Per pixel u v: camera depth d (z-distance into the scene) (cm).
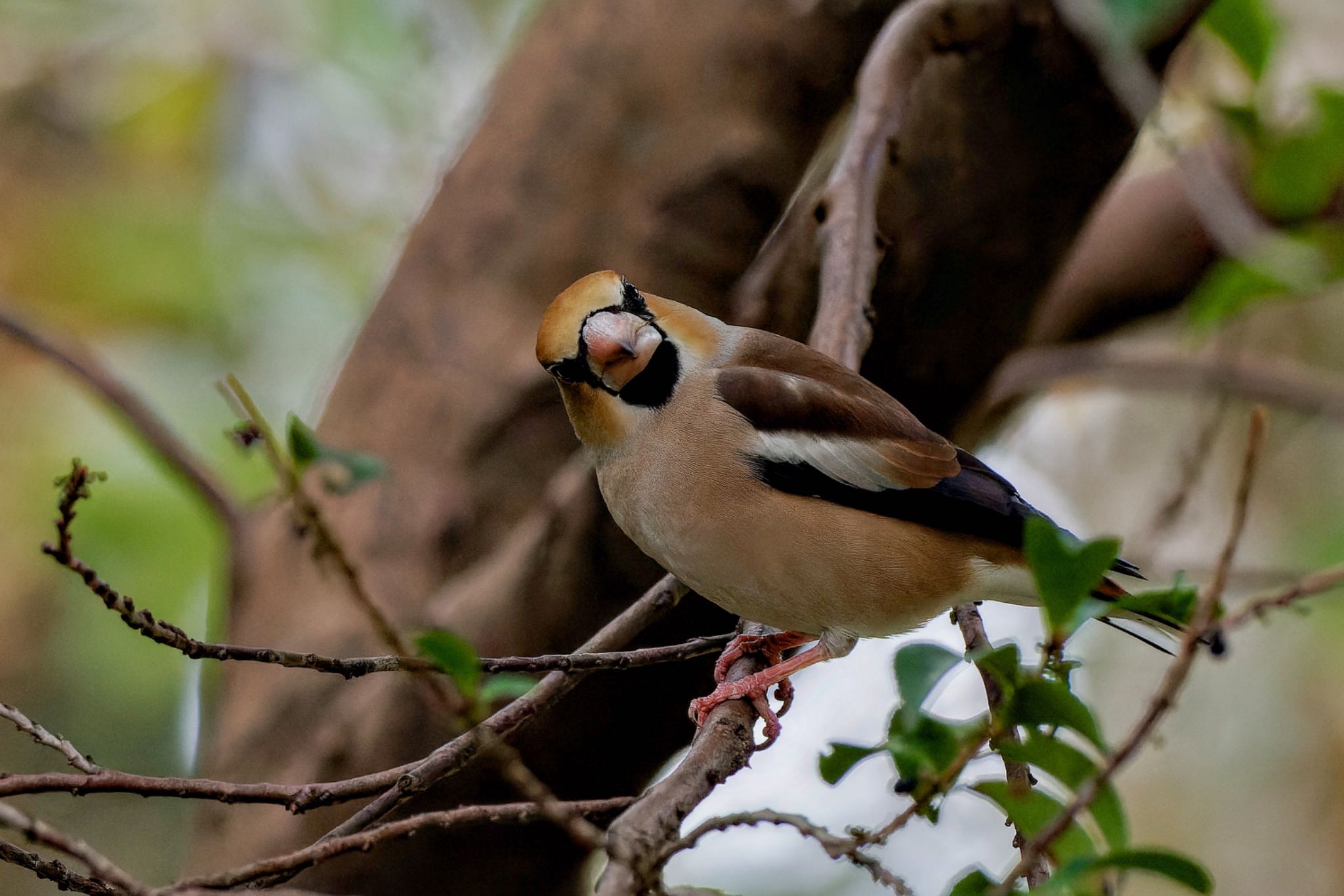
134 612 529
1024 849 510
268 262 1648
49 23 1648
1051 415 1733
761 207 1064
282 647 1016
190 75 1661
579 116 1068
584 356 799
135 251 1611
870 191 870
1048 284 1041
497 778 987
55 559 518
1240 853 1591
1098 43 942
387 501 1041
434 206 1105
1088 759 506
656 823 533
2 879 1342
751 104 1059
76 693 1466
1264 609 513
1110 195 1317
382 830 531
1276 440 1644
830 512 783
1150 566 1079
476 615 982
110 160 1667
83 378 1010
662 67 1062
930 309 1012
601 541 955
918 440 814
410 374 1069
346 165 1684
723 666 842
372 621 489
